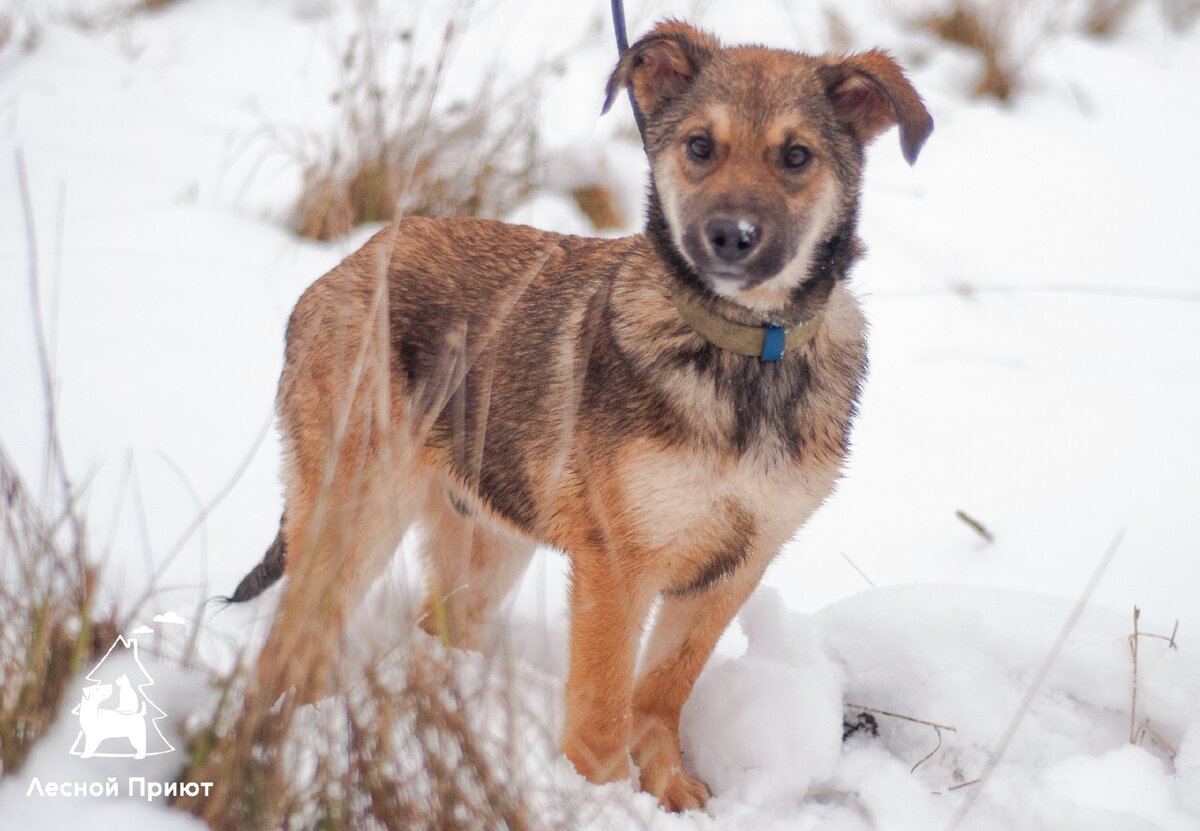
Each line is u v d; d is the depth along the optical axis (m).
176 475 5.86
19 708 3.53
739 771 4.47
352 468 4.60
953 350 7.71
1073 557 5.75
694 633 4.64
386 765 3.54
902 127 4.26
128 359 6.66
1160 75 11.83
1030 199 9.51
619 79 4.39
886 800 4.23
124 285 7.29
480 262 4.95
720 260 4.02
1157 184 9.82
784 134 4.18
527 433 4.66
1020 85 11.30
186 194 8.32
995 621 4.88
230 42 10.96
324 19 11.32
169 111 9.55
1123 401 7.19
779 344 4.27
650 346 4.31
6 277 7.21
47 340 6.72
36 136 8.86
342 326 4.80
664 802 4.34
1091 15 12.59
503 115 9.33
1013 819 4.07
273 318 7.17
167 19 11.48
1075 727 4.52
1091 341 7.88
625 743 4.40
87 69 10.20
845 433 4.53
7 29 10.64
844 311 4.59
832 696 4.55
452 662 3.76
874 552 5.84
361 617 4.33
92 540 5.25
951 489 6.34
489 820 3.51
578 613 4.43
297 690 3.50
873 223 9.06
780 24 11.64
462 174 8.30
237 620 4.86
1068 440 6.80
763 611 4.86
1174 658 4.55
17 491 3.70
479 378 4.76
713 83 4.33
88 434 6.04
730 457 4.25
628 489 4.27
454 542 5.17
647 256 4.55
